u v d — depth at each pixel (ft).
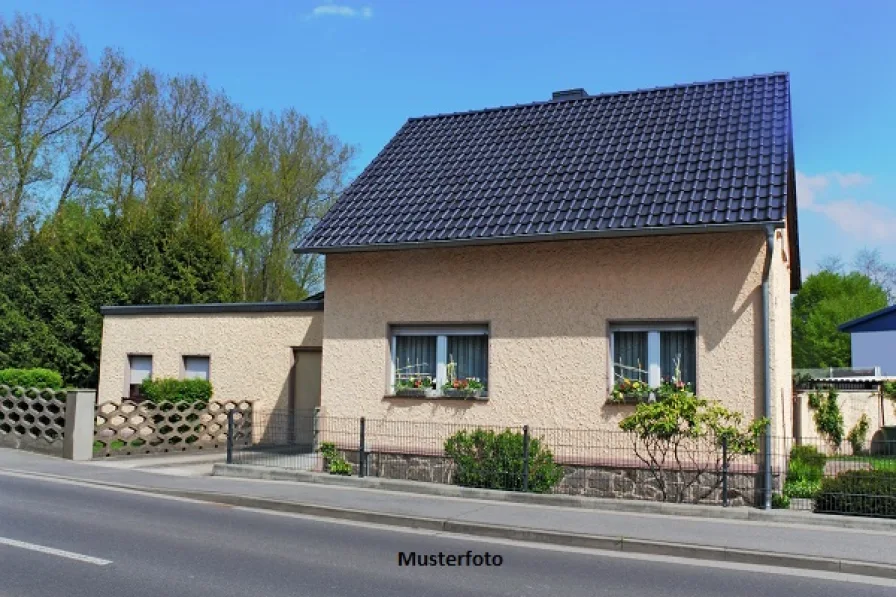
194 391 60.95
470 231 43.45
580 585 24.09
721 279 39.55
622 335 41.96
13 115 100.17
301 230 122.21
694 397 37.96
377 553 27.94
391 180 52.85
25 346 77.10
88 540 28.58
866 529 31.81
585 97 56.24
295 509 36.76
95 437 53.83
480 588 23.47
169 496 40.29
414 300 46.32
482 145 54.13
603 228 39.88
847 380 87.66
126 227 86.69
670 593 23.31
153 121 110.52
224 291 88.12
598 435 41.27
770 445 37.06
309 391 61.52
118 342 68.74
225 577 23.89
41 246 85.92
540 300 43.27
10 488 40.78
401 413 45.88
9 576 23.36
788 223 57.00
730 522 33.12
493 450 40.70
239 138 119.44
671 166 44.19
